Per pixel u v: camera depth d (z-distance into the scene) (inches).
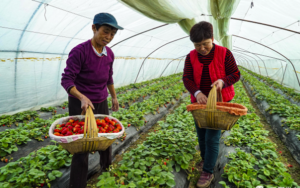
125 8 228.8
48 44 252.7
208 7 215.9
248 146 160.9
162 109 313.1
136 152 140.1
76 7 197.0
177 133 181.8
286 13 237.3
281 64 598.5
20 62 243.1
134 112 257.9
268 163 127.2
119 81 490.9
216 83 102.0
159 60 658.8
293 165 162.6
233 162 128.3
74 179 97.7
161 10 204.7
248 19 298.0
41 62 269.6
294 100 404.2
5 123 228.2
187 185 129.6
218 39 276.2
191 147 157.5
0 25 184.9
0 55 220.5
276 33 339.6
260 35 388.8
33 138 183.8
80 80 103.9
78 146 81.8
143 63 567.2
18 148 165.8
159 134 172.4
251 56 824.3
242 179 113.8
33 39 227.5
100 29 94.0
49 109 293.0
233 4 194.9
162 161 133.3
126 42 385.4
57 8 191.5
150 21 298.2
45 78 288.0
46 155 139.2
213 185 125.0
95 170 137.5
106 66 109.0
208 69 110.1
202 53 105.7
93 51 100.6
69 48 287.0
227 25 239.1
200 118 100.7
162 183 109.2
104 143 84.6
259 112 329.4
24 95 270.2
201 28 96.7
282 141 208.8
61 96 331.9
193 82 116.0
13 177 109.1
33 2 172.1
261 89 449.4
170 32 396.2
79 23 234.4
